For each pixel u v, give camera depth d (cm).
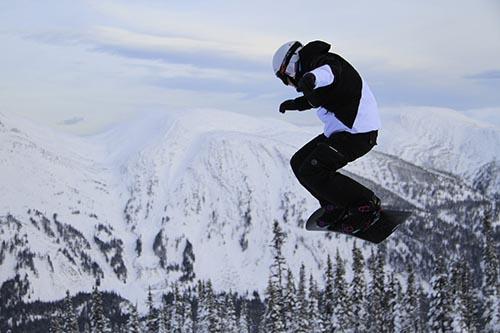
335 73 678
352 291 4897
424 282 17738
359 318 4762
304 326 4494
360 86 703
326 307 4772
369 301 5094
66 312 6294
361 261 4922
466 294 4819
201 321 5972
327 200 761
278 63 732
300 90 673
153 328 6353
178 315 6656
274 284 4566
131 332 5844
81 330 14162
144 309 18475
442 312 4331
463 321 4334
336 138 719
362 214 745
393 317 5006
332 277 4838
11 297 18912
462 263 5241
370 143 720
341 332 4653
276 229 4647
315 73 664
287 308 4534
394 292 5088
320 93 697
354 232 766
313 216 804
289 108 780
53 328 6303
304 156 762
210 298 5784
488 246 5288
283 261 4641
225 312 5900
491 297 5094
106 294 18175
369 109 710
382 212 770
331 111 708
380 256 5103
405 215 754
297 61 720
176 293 6838
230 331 5844
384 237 768
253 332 8506
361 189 744
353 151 716
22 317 17800
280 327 4419
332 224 773
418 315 5275
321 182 738
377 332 4947
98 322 5600
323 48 712
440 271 4394
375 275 5094
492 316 4966
